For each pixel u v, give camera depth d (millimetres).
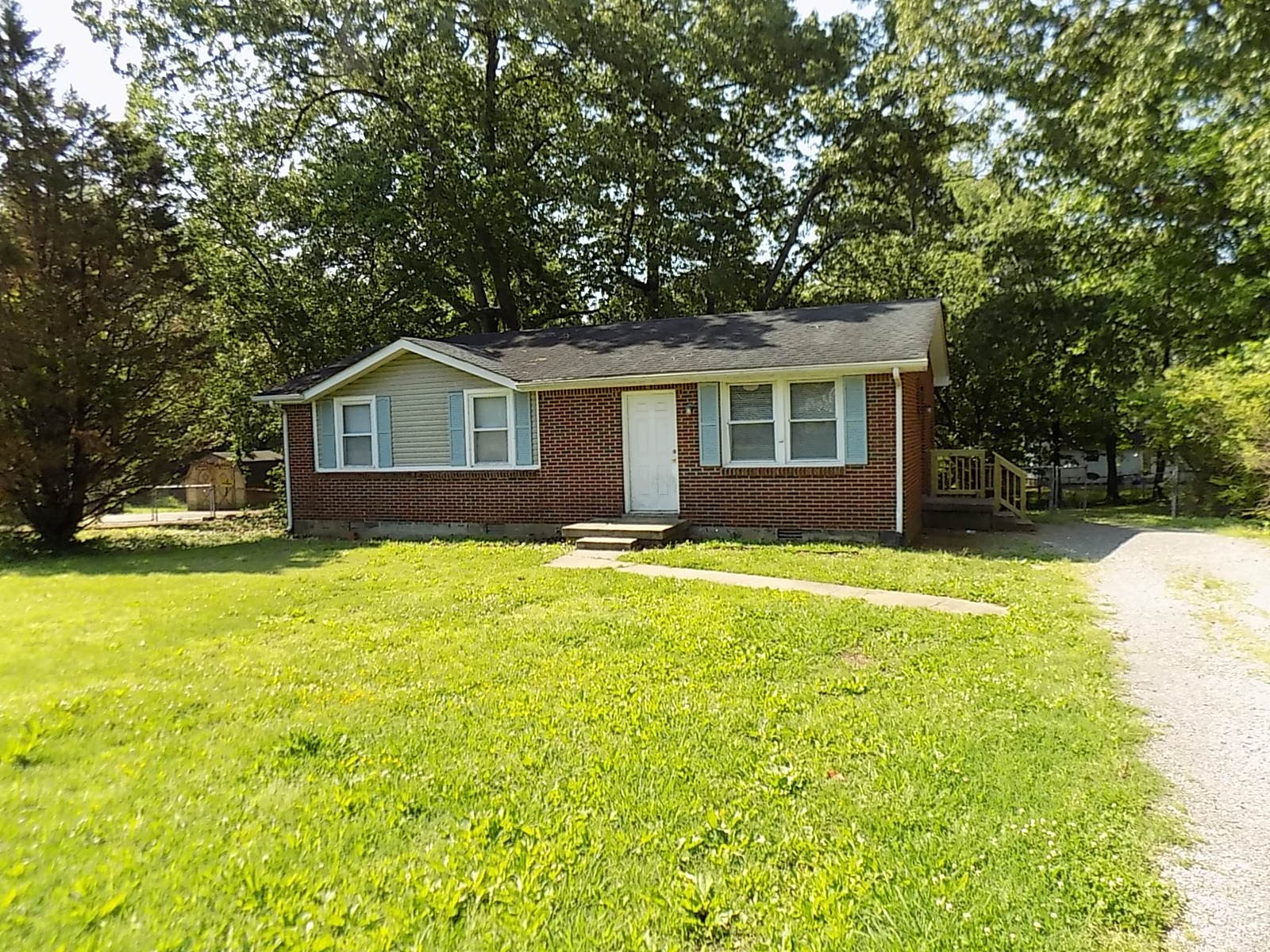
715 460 12531
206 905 2904
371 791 3805
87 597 8805
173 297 15695
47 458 13930
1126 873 3012
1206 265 18703
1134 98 16750
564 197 23328
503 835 3379
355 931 2756
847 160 24047
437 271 22438
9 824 3494
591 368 13312
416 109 22375
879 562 10008
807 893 2914
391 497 14906
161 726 4727
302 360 21625
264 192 21344
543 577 9477
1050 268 21891
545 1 21422
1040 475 27266
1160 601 7688
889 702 4910
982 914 2779
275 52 20641
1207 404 14297
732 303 25359
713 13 23922
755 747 4238
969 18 18375
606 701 5027
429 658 6086
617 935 2727
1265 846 3232
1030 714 4676
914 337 11836
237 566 11141
